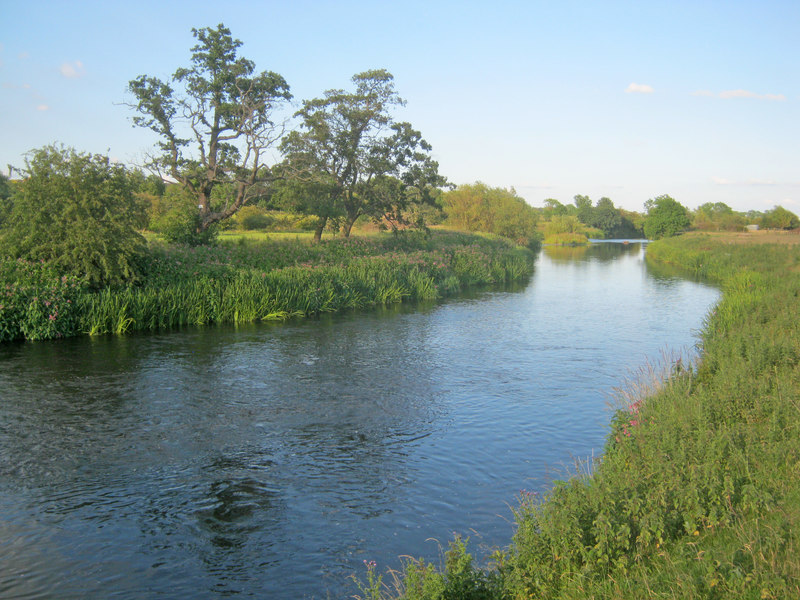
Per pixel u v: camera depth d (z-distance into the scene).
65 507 8.41
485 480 9.28
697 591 4.64
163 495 8.79
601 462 8.38
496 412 12.62
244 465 9.86
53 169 22.44
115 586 6.63
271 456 10.23
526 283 39.72
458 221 74.38
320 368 16.27
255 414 12.41
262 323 23.30
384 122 38.84
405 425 11.82
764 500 5.85
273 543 7.51
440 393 14.02
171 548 7.40
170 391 13.92
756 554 4.93
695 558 5.24
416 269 32.56
